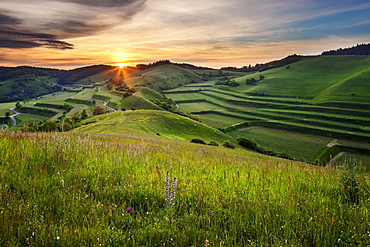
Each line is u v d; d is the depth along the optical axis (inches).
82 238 141.8
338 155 3592.5
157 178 253.1
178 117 3494.1
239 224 166.7
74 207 173.0
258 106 7431.1
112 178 239.0
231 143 2942.9
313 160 3307.1
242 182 263.4
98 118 3518.7
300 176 299.0
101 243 139.6
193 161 402.3
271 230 163.2
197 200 208.8
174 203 192.5
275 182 267.0
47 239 136.8
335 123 5019.7
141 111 3656.5
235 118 6259.8
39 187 194.9
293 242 146.5
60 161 264.8
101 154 333.1
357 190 226.4
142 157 362.3
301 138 4468.5
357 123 4896.7
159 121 3142.2
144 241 148.8
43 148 292.7
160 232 155.4
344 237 153.3
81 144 374.6
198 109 7386.8
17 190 185.6
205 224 172.4
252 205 197.6
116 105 6988.2
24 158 250.5
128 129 2316.7
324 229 161.2
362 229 158.9
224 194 221.5
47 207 174.4
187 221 171.6
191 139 2765.7
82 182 223.1
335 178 273.3
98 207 177.8
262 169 358.0
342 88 7386.8
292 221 171.2
